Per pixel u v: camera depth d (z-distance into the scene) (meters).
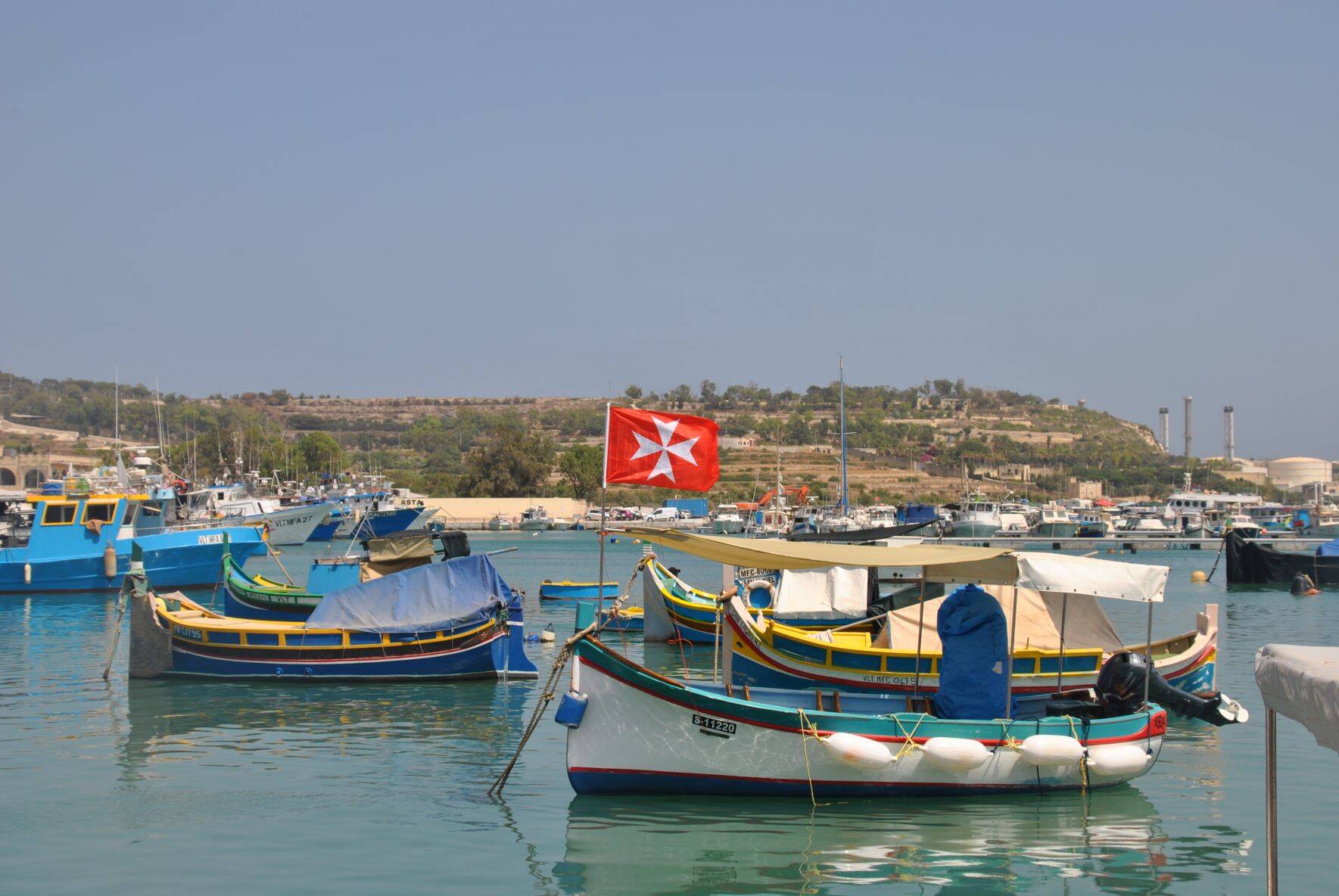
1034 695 25.28
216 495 112.06
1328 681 8.54
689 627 42.56
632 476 22.00
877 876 17.22
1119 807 20.70
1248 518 137.88
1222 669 36.88
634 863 17.59
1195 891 16.64
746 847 18.34
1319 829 19.45
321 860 17.66
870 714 22.00
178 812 20.17
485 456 188.38
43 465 170.25
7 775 22.80
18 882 16.64
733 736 20.27
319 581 44.91
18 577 61.84
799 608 36.06
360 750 24.98
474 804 20.59
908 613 28.20
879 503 195.75
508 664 34.31
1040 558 22.16
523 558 104.50
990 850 18.34
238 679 33.94
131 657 34.31
